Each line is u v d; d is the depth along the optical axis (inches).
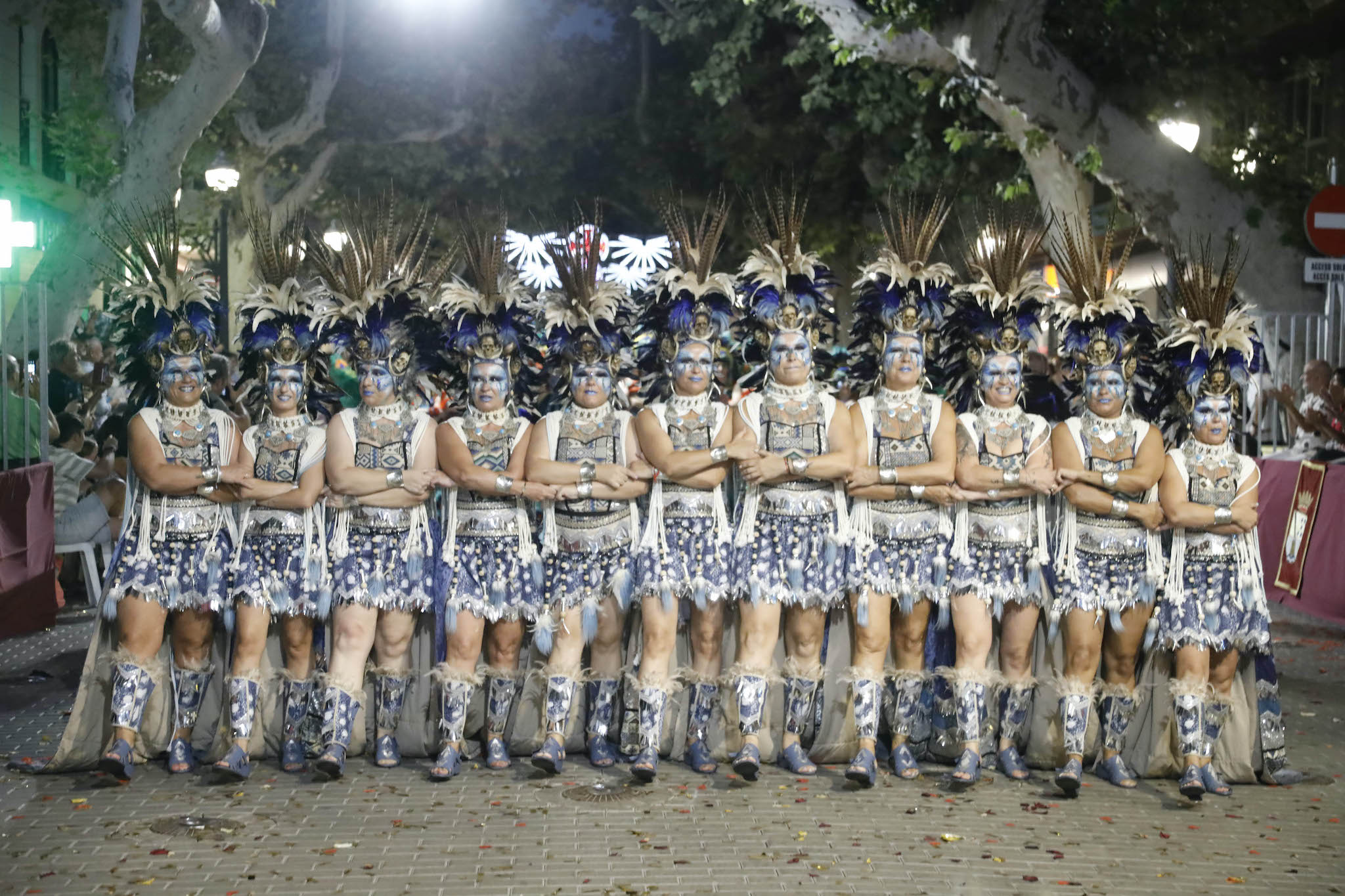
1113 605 224.5
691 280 227.6
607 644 234.5
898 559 228.2
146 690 220.2
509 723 238.7
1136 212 536.4
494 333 229.3
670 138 967.6
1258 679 230.7
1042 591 229.1
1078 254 230.4
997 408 229.8
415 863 182.9
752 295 229.6
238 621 223.5
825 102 694.5
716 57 760.3
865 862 186.2
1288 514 400.5
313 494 225.3
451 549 229.8
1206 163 534.6
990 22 506.0
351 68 989.2
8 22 747.4
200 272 229.5
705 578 226.7
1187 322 227.8
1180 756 228.5
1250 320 227.6
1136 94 523.5
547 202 962.1
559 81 1031.6
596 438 229.8
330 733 221.8
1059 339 237.0
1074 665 226.5
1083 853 191.5
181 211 749.9
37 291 362.6
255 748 232.5
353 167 1011.3
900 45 557.9
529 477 227.5
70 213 896.3
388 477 224.1
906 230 231.6
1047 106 516.7
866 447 229.9
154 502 223.8
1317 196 409.1
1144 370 233.6
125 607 219.5
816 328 231.8
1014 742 235.0
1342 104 578.6
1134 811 212.8
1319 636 358.9
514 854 187.0
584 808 208.8
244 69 544.1
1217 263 526.3
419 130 1004.6
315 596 224.8
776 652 240.2
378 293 226.8
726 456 223.3
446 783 221.9
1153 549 227.1
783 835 197.2
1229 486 224.7
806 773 230.1
